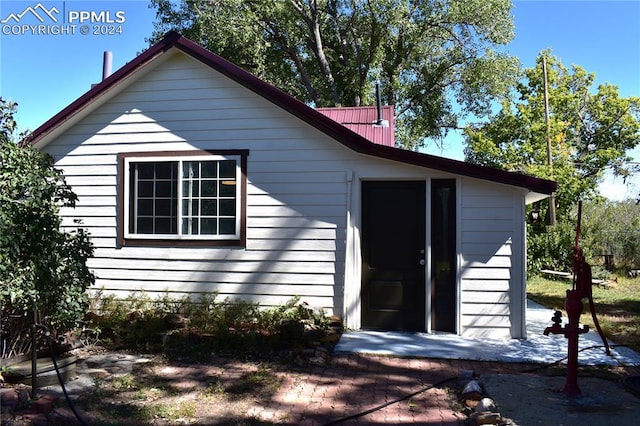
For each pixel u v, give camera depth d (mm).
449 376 5488
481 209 7094
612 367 5773
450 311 7188
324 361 5957
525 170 16703
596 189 20281
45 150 8469
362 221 7492
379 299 7406
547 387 4918
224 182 7926
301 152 7656
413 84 26781
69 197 5562
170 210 8070
